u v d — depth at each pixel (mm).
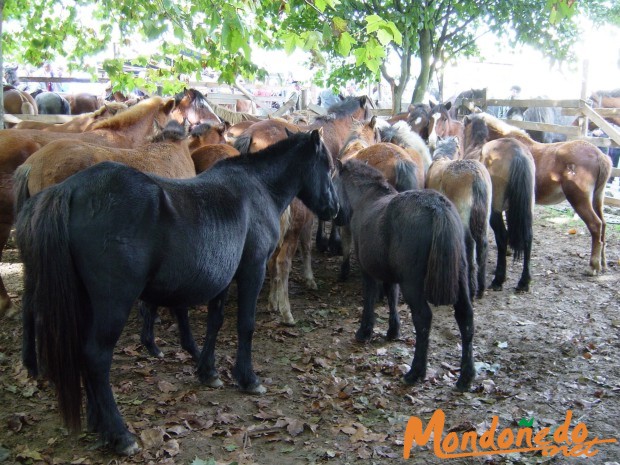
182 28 4465
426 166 7625
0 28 6789
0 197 5168
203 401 4012
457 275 3961
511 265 7676
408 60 14586
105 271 2979
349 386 4258
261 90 19703
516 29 13680
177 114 8680
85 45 8711
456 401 4074
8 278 6637
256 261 4023
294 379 4438
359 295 6586
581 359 4789
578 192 7070
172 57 8500
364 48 4004
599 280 6957
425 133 10594
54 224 2873
